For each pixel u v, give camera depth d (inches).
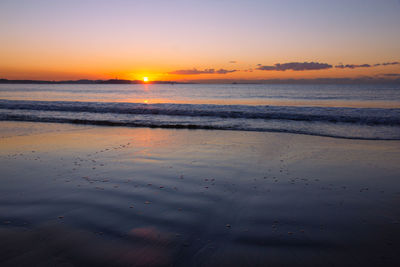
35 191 149.5
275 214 123.2
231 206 131.7
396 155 236.2
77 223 112.3
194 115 528.7
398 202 137.5
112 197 141.3
